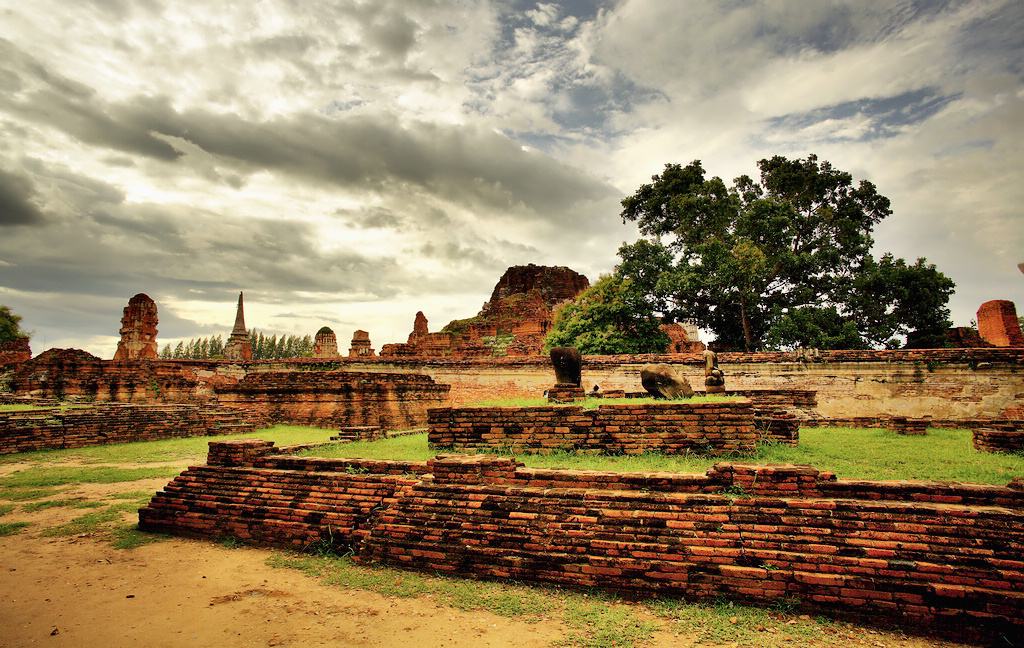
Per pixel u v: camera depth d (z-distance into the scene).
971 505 5.56
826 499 5.84
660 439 9.59
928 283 25.95
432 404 22.97
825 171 31.00
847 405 20.86
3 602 6.07
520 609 5.69
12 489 11.34
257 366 29.94
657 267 28.88
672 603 5.62
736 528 5.79
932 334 26.45
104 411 18.08
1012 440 9.69
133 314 35.06
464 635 5.27
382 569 6.81
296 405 21.28
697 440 9.42
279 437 17.06
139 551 7.74
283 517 7.93
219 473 8.87
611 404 9.99
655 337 28.03
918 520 5.39
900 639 4.96
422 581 6.41
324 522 7.64
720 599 5.57
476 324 48.97
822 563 5.40
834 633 5.05
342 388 20.61
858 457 9.26
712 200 29.66
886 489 5.83
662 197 31.89
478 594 6.04
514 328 45.38
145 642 5.23
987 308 25.33
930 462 8.78
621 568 5.92
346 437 12.53
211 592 6.32
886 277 26.52
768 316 29.19
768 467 6.15
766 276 28.45
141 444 17.34
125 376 25.53
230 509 8.32
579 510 6.38
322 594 6.22
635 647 4.94
